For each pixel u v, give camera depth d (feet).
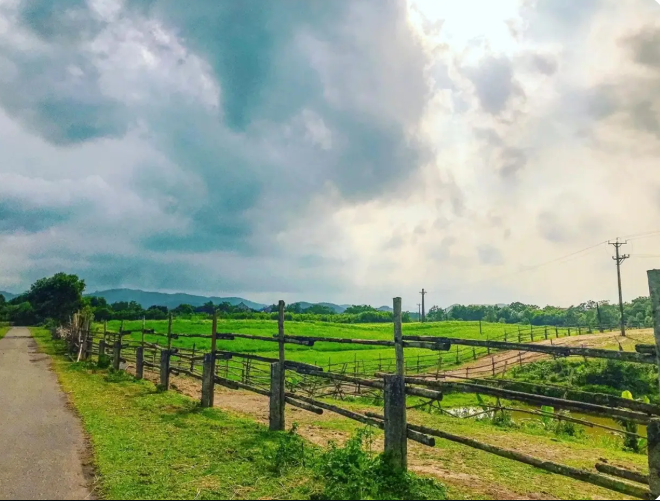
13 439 23.61
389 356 108.78
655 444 13.43
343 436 26.55
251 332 153.89
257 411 34.32
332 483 16.35
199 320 191.52
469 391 16.93
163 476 18.02
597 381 72.90
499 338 143.23
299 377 63.05
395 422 18.93
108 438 23.68
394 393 19.13
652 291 14.23
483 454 23.38
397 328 19.58
